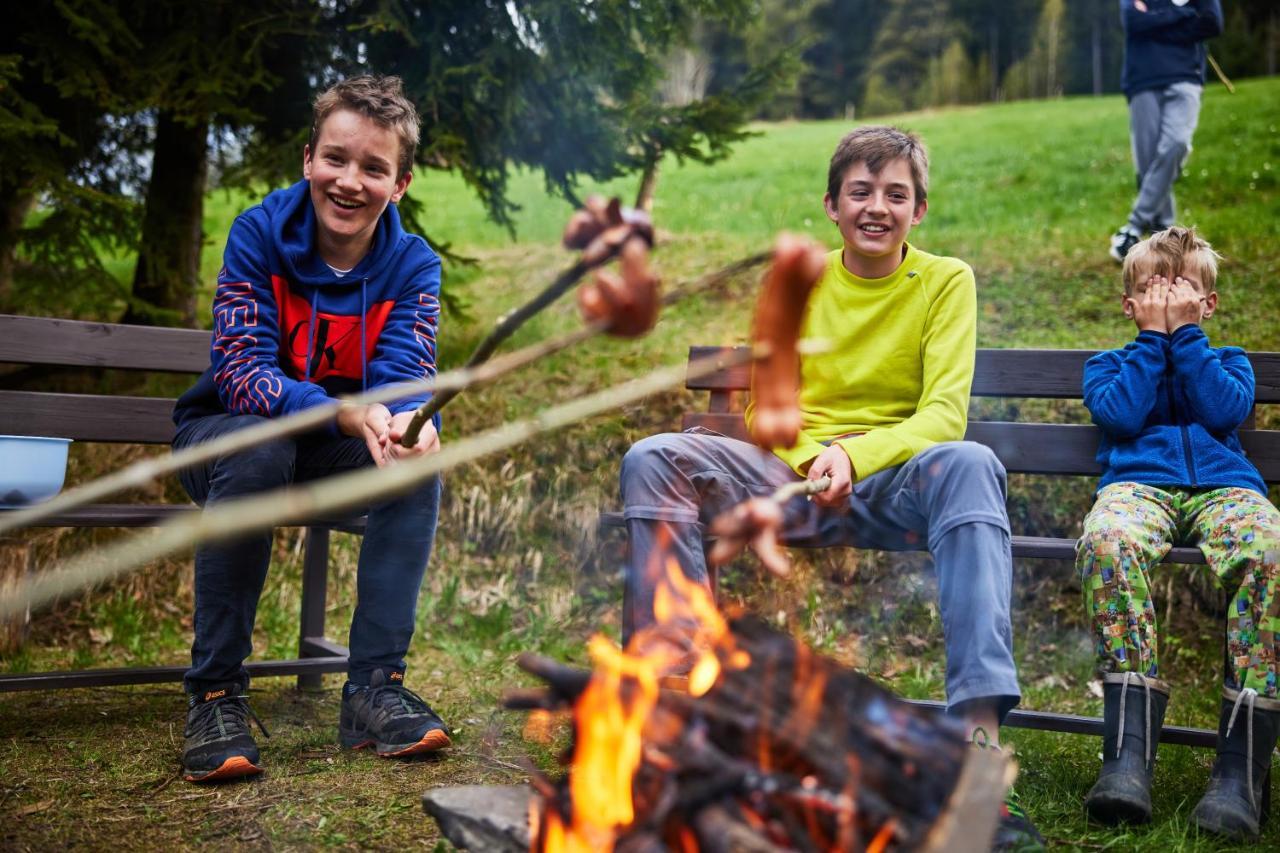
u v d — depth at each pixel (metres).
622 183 12.05
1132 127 5.95
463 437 4.67
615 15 4.85
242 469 2.32
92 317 5.22
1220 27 5.64
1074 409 4.36
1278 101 13.62
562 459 4.54
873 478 2.46
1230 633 2.22
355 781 2.30
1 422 3.02
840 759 1.50
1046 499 4.07
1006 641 2.09
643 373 5.04
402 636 2.58
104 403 3.15
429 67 4.92
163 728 2.74
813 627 3.96
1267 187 8.62
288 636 3.91
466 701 3.12
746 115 5.39
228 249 2.57
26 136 4.36
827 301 2.80
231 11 4.63
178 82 4.59
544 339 5.57
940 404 2.54
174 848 1.91
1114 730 2.18
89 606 3.91
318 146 2.55
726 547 1.50
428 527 2.56
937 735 1.55
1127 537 2.29
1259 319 5.10
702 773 1.47
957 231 7.85
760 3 5.39
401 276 2.75
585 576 4.27
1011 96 52.09
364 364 2.68
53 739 2.59
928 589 3.97
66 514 2.59
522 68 4.91
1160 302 2.76
